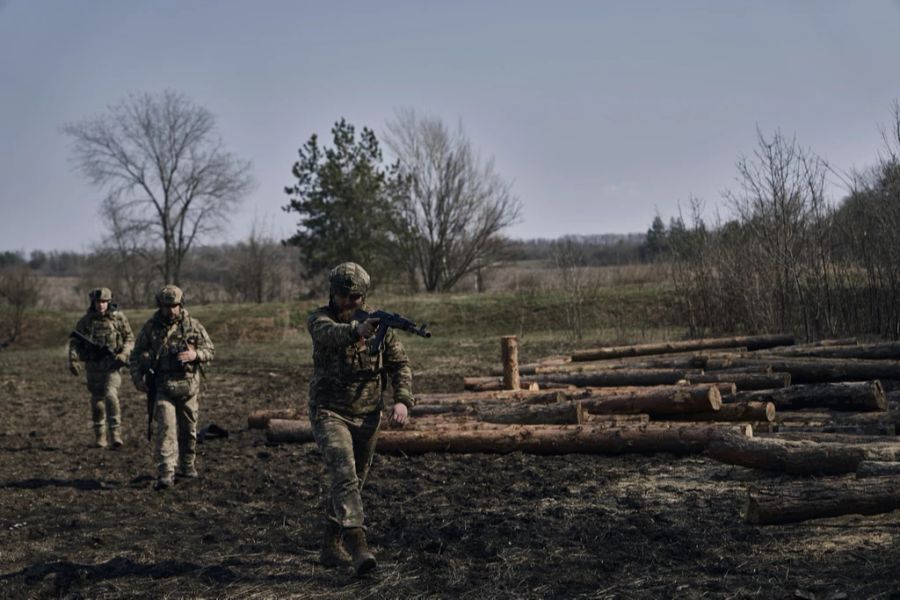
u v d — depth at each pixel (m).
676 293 21.42
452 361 19.23
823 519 5.98
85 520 7.20
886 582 4.67
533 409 9.82
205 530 6.84
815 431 8.71
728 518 6.27
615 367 13.72
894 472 6.34
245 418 13.12
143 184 48.84
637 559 5.47
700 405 9.51
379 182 43.00
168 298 8.40
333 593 5.18
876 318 16.41
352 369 5.32
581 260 27.03
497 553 5.74
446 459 9.12
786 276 17.45
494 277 44.19
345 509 5.04
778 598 4.63
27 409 14.71
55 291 45.16
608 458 8.83
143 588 5.48
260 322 28.86
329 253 42.69
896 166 16.02
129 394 16.41
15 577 5.76
